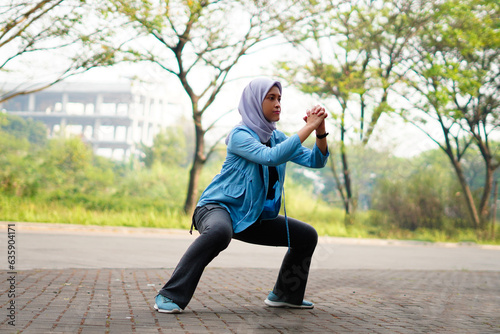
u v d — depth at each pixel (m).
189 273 3.57
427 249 15.06
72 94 59.19
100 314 3.43
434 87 16.62
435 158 24.59
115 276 5.71
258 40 16.08
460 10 14.82
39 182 22.48
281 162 3.49
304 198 23.72
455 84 16.11
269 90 3.70
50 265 6.66
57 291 4.39
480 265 10.56
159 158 41.38
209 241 3.52
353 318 3.78
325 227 19.02
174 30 15.16
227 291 4.94
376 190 21.06
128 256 8.33
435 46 16.42
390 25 16.69
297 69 17.41
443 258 11.91
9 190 19.67
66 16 11.45
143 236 13.41
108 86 57.56
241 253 10.13
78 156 24.98
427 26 16.03
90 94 58.47
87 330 2.94
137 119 54.78
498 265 10.76
